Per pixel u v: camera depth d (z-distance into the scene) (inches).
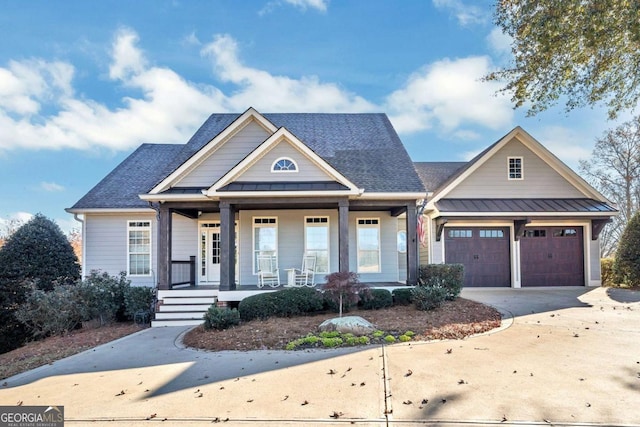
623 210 945.5
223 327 354.6
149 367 263.1
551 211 569.3
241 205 487.5
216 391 209.3
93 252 562.6
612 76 327.9
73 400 205.9
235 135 510.6
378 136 619.2
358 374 226.5
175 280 555.5
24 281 502.0
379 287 463.8
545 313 394.9
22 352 364.8
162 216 470.0
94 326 450.0
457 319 360.5
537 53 317.7
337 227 542.3
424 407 179.9
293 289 412.5
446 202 596.1
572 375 217.5
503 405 180.1
